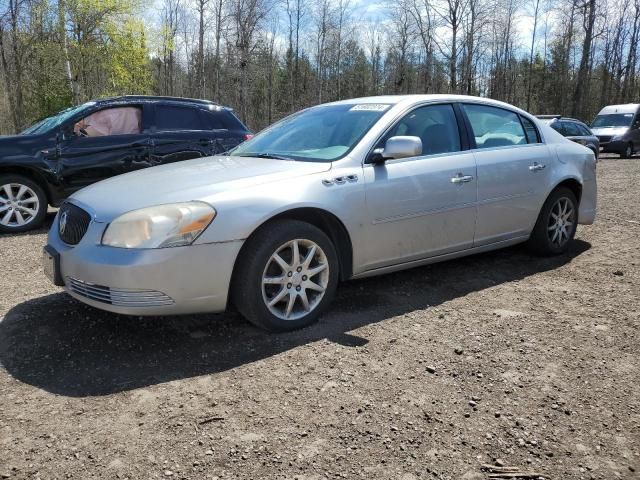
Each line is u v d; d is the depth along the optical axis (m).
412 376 2.95
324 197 3.55
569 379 2.94
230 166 3.82
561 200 5.26
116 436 2.40
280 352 3.20
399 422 2.52
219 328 3.52
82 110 7.26
